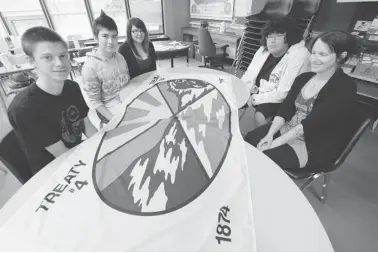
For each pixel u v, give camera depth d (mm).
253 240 551
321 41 1062
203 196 687
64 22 4469
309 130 1154
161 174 781
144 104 1322
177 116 1163
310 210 627
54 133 935
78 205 673
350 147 1059
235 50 3668
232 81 1669
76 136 1107
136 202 680
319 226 585
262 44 1887
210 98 1381
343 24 2324
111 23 1339
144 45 1866
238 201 660
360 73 2145
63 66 862
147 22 4980
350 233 1226
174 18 5008
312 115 1142
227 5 4012
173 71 1963
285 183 718
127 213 646
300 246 539
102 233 593
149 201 682
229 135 991
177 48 3494
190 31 4797
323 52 1057
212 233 576
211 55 3629
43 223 622
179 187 724
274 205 644
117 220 626
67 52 885
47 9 4148
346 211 1361
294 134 1201
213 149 897
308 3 2248
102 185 743
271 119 1642
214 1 4266
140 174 785
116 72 1533
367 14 2146
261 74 1915
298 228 581
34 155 908
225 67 4293
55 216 641
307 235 563
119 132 1034
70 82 1075
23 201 689
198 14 4789
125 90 1571
